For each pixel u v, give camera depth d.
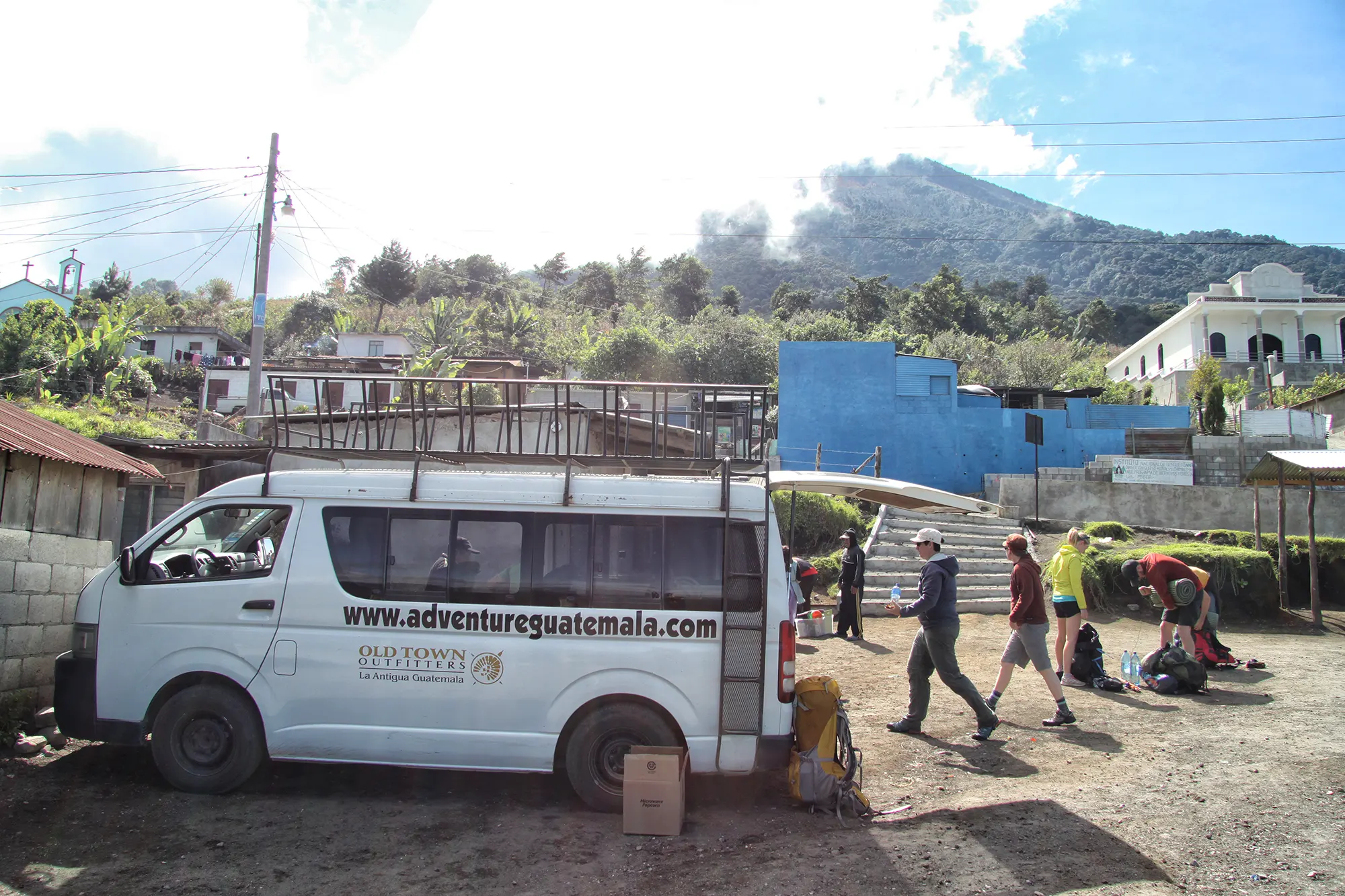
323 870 4.54
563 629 5.49
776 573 5.55
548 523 5.66
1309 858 4.50
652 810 5.06
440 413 13.17
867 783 6.00
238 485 5.95
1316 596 13.18
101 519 7.88
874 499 7.51
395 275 70.00
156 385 39.62
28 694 6.86
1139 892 4.13
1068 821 5.08
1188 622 8.95
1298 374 42.12
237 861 4.63
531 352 52.19
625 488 5.70
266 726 5.56
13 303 48.75
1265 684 8.95
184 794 5.64
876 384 26.77
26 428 7.55
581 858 4.74
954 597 7.06
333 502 5.82
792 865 4.60
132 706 5.72
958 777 6.06
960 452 26.52
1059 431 26.92
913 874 4.43
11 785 5.69
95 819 5.18
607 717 5.41
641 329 44.06
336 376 5.99
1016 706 8.12
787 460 26.58
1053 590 9.17
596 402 22.77
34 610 7.02
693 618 5.46
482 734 5.45
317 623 5.62
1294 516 17.41
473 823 5.25
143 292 74.81
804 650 11.26
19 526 6.93
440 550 5.67
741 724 5.31
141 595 5.82
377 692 5.53
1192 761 6.25
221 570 6.02
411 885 4.38
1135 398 37.19
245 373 40.94
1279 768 6.01
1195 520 17.97
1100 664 8.95
